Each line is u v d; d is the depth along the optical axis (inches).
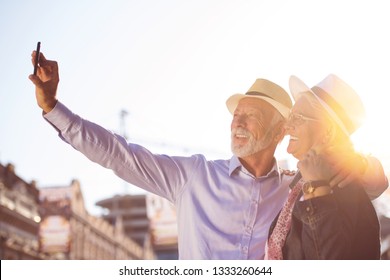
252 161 129.4
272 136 129.2
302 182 113.3
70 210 2091.5
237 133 129.4
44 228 1459.2
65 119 120.9
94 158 125.8
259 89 132.4
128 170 127.8
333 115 107.3
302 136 108.9
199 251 126.6
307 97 110.0
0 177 1814.7
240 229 126.0
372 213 103.6
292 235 106.9
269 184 128.4
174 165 130.6
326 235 98.7
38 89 119.0
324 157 102.7
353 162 105.0
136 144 130.5
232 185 127.8
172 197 131.6
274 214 126.6
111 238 2765.7
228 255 125.0
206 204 128.1
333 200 100.0
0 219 1818.4
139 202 3612.2
